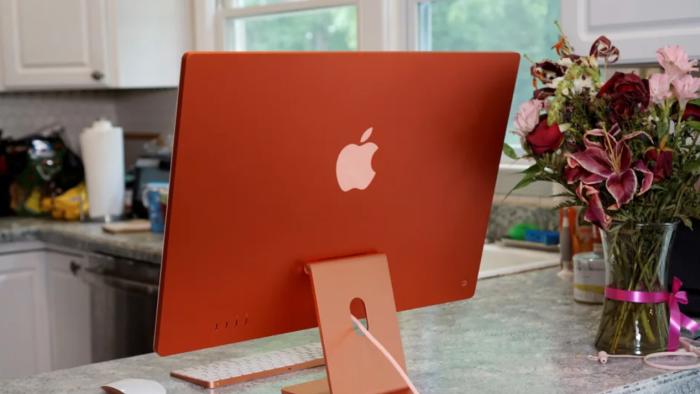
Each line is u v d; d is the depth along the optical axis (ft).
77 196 11.60
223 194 3.65
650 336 4.86
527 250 8.41
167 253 3.63
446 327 5.63
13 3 11.75
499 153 4.51
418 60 3.99
